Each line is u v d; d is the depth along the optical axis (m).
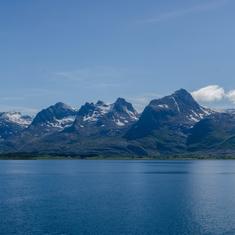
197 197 189.12
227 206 160.12
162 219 133.75
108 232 116.06
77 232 116.19
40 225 124.56
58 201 175.75
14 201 176.38
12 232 115.69
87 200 178.88
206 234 113.62
